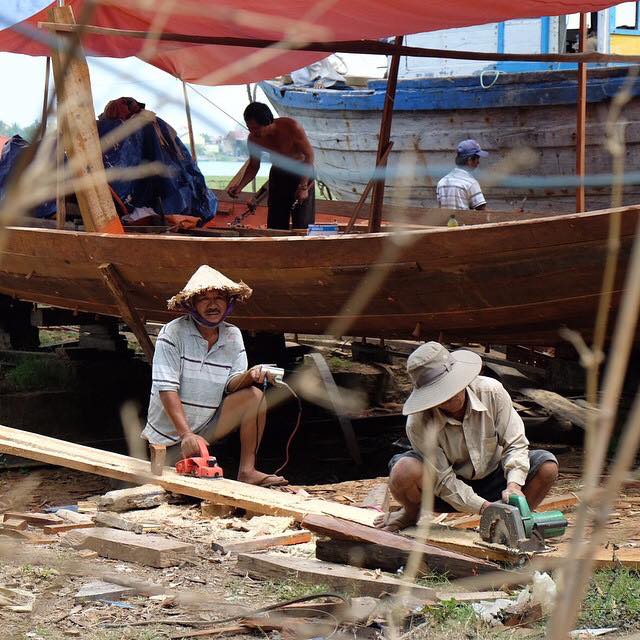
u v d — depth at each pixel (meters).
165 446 6.61
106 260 9.03
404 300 7.95
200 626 4.01
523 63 17.03
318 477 9.08
